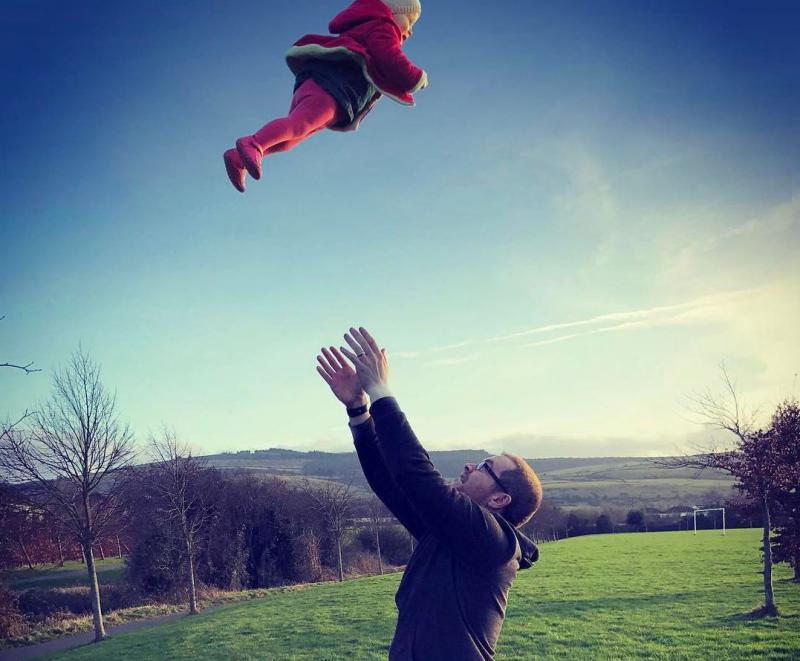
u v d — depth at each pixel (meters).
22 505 25.20
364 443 2.87
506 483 2.62
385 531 47.19
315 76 2.59
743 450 17.09
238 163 2.29
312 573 40.31
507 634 17.69
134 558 33.62
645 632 16.69
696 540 45.50
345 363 2.89
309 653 17.12
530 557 2.65
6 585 26.56
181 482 30.98
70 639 23.72
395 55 2.62
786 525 18.39
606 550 41.91
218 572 38.06
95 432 22.58
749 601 19.56
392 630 19.36
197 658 17.53
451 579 2.39
